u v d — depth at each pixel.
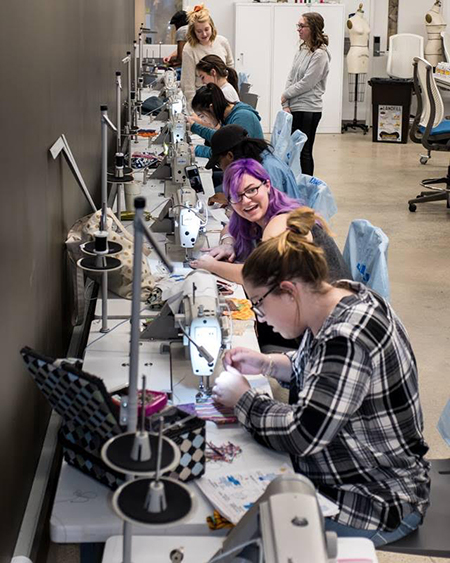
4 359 1.80
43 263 2.36
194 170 4.22
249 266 1.89
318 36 7.72
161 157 5.19
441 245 6.26
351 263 2.78
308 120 7.92
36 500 2.20
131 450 1.23
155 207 4.11
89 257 2.35
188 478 1.80
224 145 3.50
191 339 2.13
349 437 1.83
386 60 12.09
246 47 11.43
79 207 3.35
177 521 1.16
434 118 7.29
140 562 1.58
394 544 1.92
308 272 1.85
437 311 4.95
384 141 11.04
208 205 4.24
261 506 1.24
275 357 2.28
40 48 2.29
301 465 1.88
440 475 2.29
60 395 1.71
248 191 2.86
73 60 3.11
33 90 2.17
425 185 7.83
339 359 1.78
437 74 8.98
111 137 5.52
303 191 3.89
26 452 2.14
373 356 1.79
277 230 2.67
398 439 1.85
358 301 1.85
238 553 1.29
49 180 2.49
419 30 11.96
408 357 1.87
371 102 12.02
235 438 2.00
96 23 4.23
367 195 7.88
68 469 1.85
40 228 2.31
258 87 11.59
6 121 1.80
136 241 1.15
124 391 2.03
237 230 3.15
